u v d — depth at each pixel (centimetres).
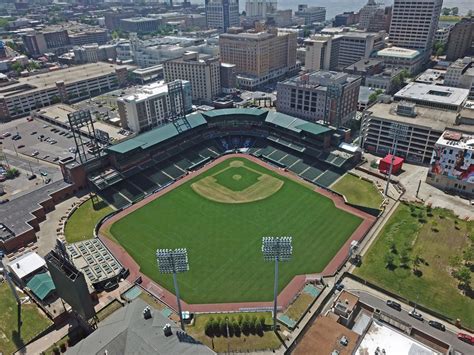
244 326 9894
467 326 9869
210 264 12569
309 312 10500
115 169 17612
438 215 14375
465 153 15262
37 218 14800
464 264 11869
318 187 17025
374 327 8762
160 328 8794
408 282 11344
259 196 16425
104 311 10706
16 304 11000
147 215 15275
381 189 16412
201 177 18125
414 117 18738
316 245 13375
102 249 13062
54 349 9512
